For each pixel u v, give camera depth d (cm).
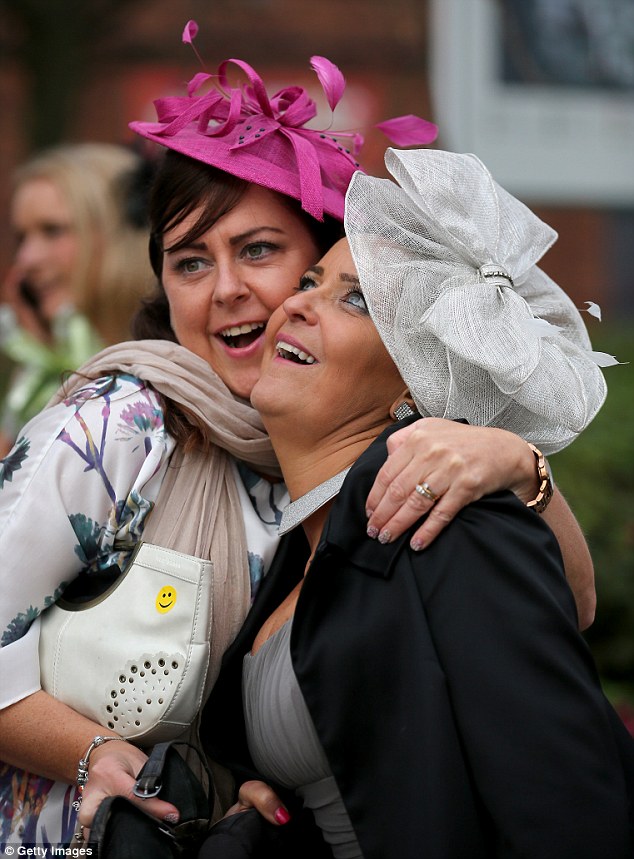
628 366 697
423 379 203
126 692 203
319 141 235
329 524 195
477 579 182
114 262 412
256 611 216
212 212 225
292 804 208
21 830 216
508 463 191
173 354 226
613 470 557
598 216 1162
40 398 410
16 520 207
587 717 175
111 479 212
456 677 178
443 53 1088
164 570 205
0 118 1082
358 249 205
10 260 1082
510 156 1110
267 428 218
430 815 173
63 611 213
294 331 213
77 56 913
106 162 417
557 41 1109
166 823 191
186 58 1101
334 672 188
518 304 201
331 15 1102
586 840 169
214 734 212
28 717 205
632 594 518
